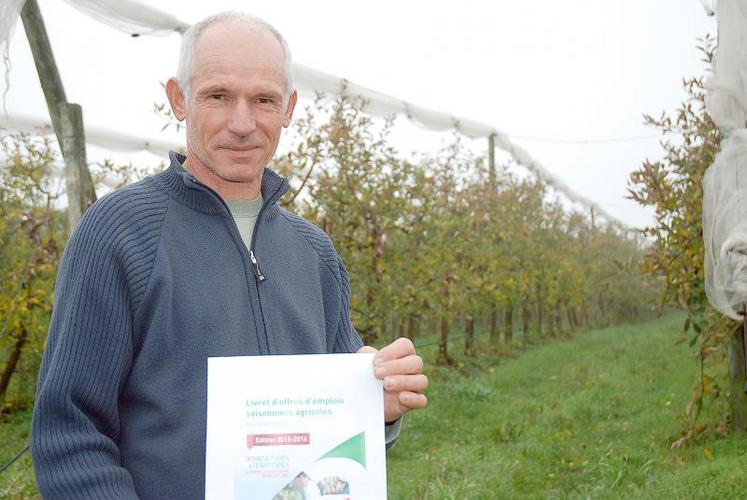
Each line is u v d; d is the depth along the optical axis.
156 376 1.73
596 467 6.20
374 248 8.92
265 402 1.69
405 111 12.38
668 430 7.29
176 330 1.75
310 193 8.49
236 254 1.86
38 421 1.63
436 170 11.35
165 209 1.81
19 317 8.02
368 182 8.79
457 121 14.29
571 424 8.02
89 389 1.65
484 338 18.97
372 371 1.74
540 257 17.45
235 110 1.84
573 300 20.98
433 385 11.05
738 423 6.77
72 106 4.93
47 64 4.97
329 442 1.68
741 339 6.75
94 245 1.71
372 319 8.92
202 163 1.94
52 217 8.29
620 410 8.74
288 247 2.01
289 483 1.66
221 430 1.66
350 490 1.67
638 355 13.80
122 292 1.71
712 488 5.11
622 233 28.17
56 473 1.59
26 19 4.93
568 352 15.59
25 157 8.35
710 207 5.28
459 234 11.80
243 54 1.85
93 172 9.75
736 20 5.08
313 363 1.72
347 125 8.55
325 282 2.12
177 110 2.05
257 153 1.89
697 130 6.54
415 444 7.64
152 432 1.71
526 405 9.30
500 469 6.18
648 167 6.75
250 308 1.83
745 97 5.11
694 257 6.51
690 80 6.45
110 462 1.64
